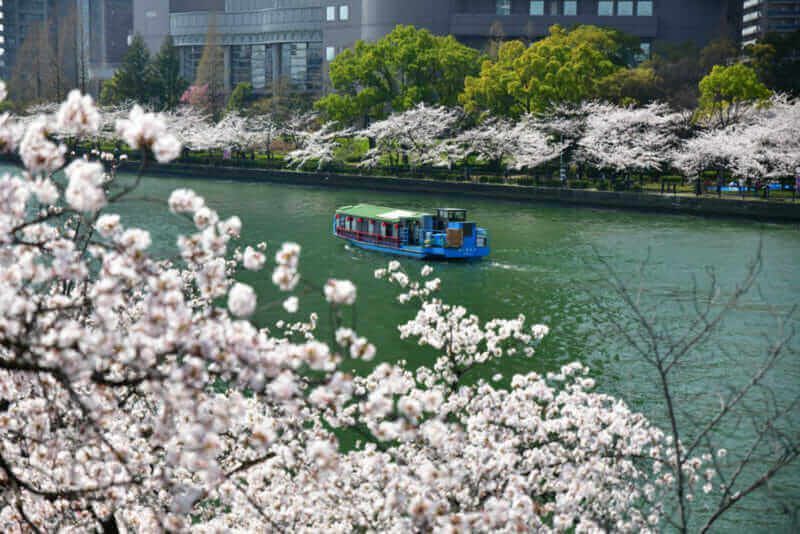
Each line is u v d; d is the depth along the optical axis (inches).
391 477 308.8
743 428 756.0
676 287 1435.8
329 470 253.8
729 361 979.9
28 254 229.8
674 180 2849.4
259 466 357.7
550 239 1979.6
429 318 497.4
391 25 5231.3
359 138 3730.3
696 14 5068.9
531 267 1647.4
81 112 199.6
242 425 365.7
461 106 3597.4
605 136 2760.8
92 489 263.6
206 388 277.3
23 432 284.5
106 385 244.8
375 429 246.1
